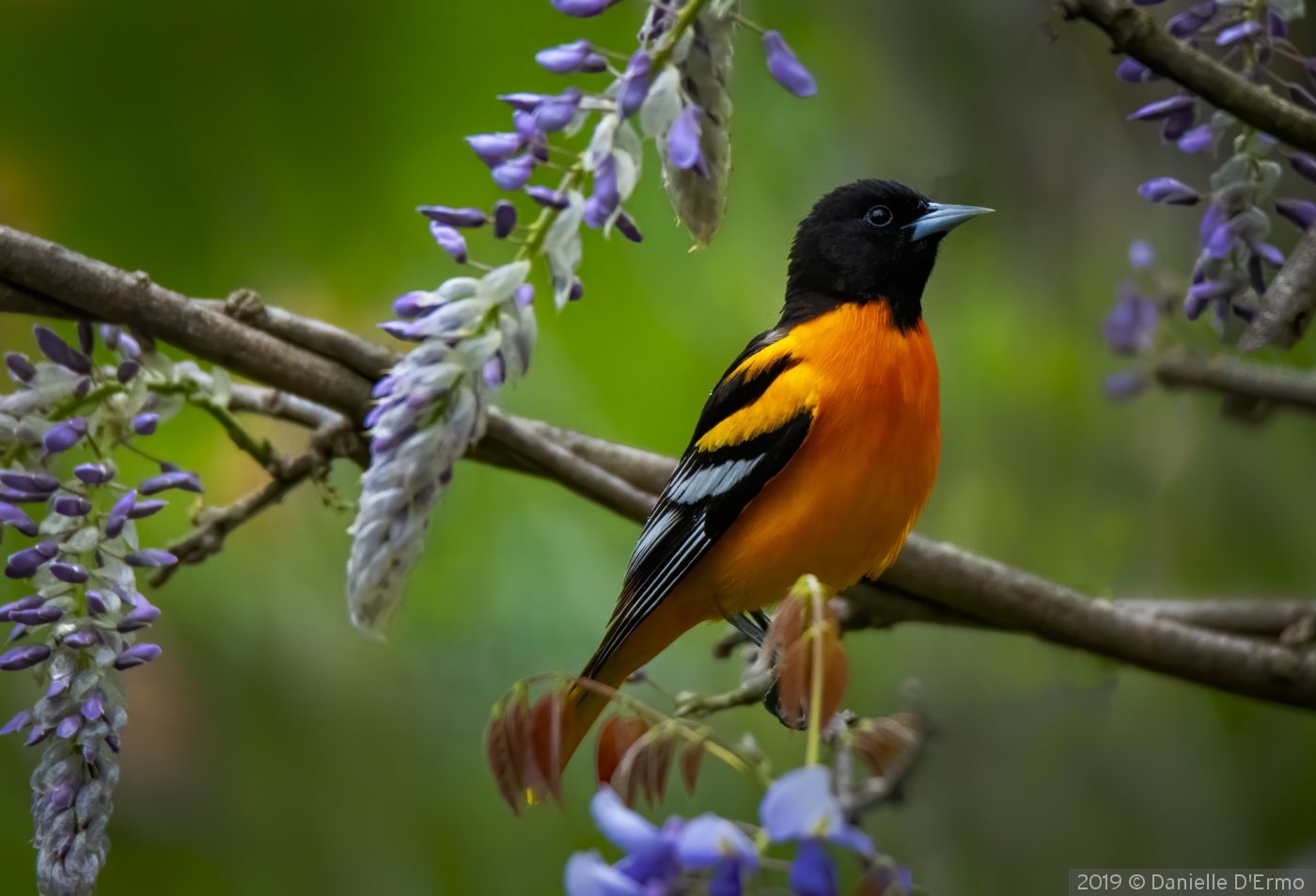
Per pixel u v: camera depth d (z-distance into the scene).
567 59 4.21
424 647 9.21
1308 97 5.02
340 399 6.06
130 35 7.70
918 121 10.22
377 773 9.02
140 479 8.48
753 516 7.20
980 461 10.48
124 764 8.67
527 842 9.17
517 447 6.39
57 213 7.72
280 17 7.88
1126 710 10.37
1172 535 9.98
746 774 3.69
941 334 10.60
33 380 5.29
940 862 9.52
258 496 6.33
